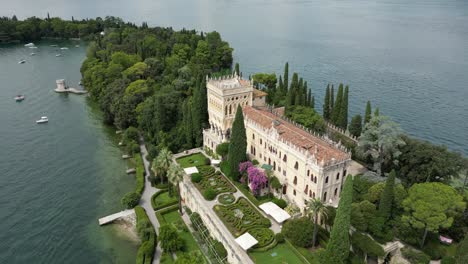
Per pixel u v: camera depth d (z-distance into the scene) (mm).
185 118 120375
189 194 93938
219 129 112562
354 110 165625
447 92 186375
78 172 115938
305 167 79312
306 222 72938
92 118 162750
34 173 115062
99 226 90375
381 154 94000
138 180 104812
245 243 71500
